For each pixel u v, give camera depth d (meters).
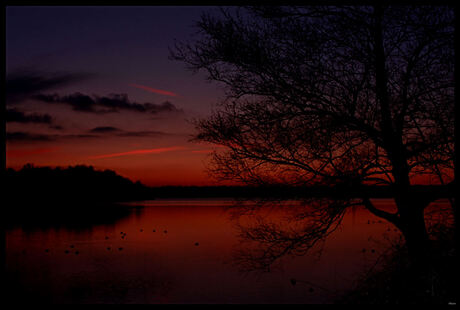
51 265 15.37
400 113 5.74
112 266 15.25
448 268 5.49
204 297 10.74
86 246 19.91
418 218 5.84
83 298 10.98
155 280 12.89
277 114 6.27
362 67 6.06
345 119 5.99
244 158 6.47
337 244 12.48
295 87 6.36
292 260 12.95
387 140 5.88
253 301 9.88
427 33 5.54
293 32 6.23
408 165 5.87
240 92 6.60
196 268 14.20
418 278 5.62
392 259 6.14
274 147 6.39
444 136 5.45
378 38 5.96
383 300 5.78
